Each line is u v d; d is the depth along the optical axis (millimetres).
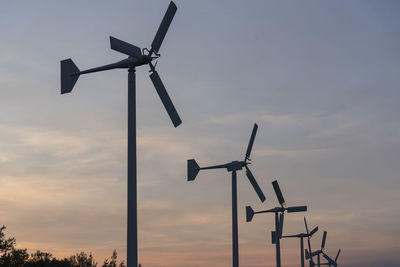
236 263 46219
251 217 66562
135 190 24719
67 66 26750
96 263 96500
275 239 65812
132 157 25000
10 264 77125
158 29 27516
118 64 25906
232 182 48406
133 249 24172
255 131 51781
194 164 49906
